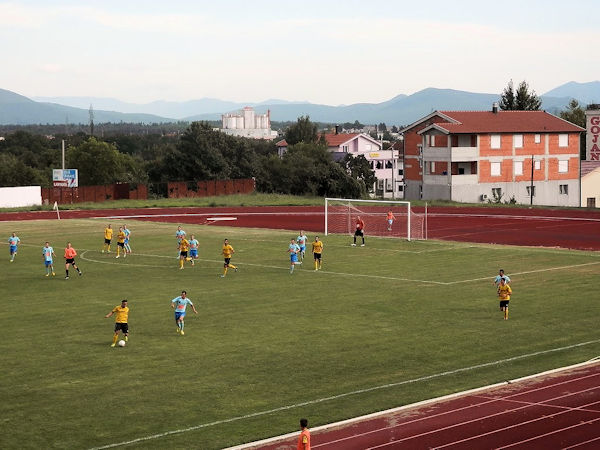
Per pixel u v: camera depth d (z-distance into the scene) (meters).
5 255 60.47
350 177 129.00
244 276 50.66
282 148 199.62
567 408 25.56
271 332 35.69
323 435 23.52
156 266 54.94
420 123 116.88
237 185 127.38
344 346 33.25
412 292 44.84
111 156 134.38
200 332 35.69
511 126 111.31
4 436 23.23
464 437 23.22
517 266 53.44
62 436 23.27
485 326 36.66
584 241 67.00
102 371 29.69
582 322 37.22
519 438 23.06
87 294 44.84
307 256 58.97
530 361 31.03
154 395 26.97
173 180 129.25
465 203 101.50
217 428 23.98
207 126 134.50
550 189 114.62
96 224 82.19
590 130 127.06
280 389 27.67
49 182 138.00
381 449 22.41
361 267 53.78
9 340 34.28
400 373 29.52
